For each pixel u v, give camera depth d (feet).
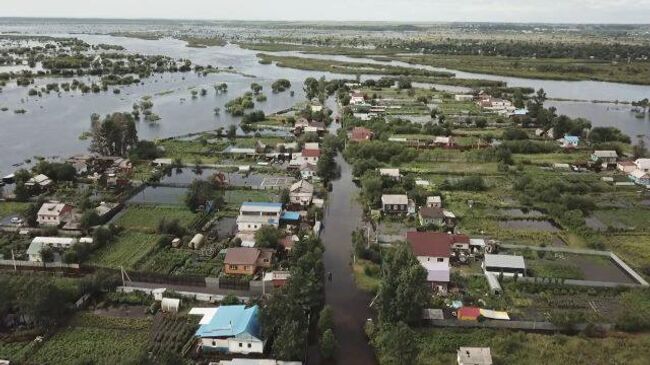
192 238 285.02
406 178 375.45
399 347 177.78
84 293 222.07
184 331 200.95
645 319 209.05
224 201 346.95
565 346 196.03
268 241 269.85
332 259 268.62
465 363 179.73
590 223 324.19
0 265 256.93
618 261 266.77
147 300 223.10
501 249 279.49
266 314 193.06
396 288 209.15
